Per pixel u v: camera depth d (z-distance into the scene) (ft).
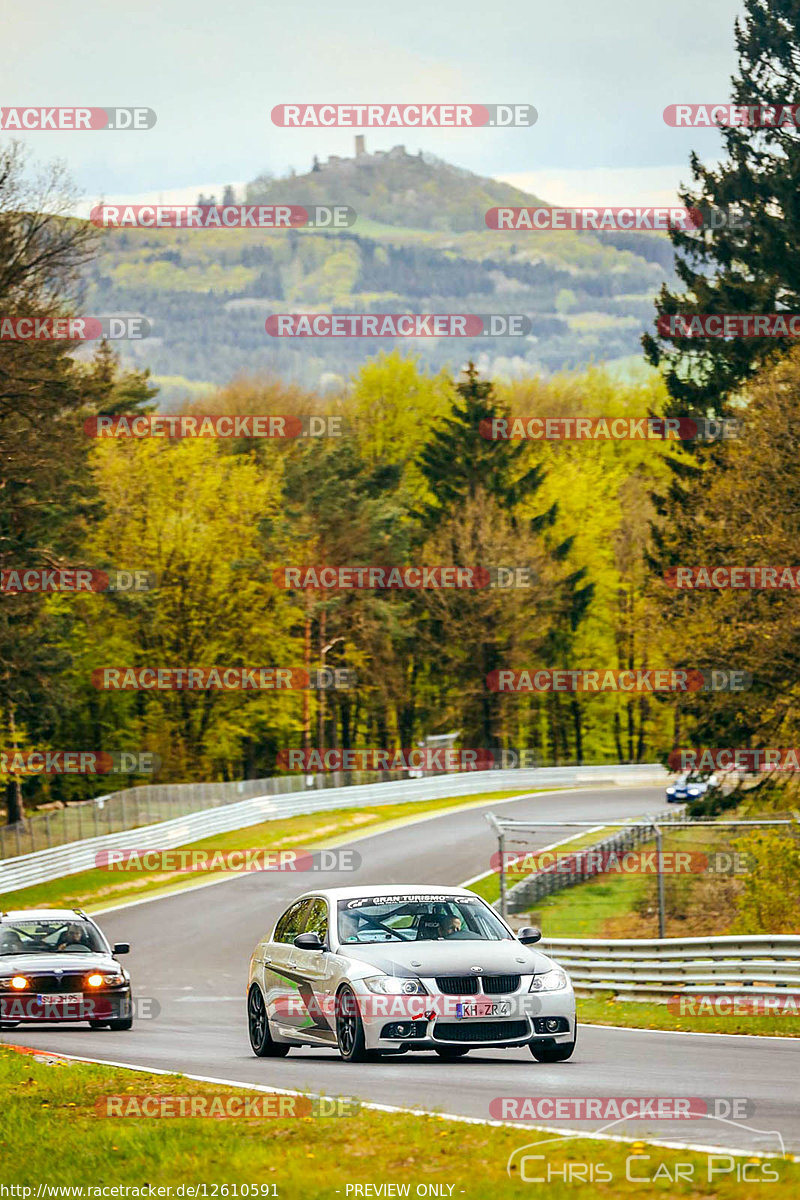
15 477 424.46
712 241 453.99
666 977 201.67
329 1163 76.18
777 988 176.14
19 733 557.74
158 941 333.21
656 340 463.01
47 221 394.93
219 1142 83.92
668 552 442.09
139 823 485.15
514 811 562.66
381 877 424.87
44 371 395.75
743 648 332.80
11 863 407.44
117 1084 110.01
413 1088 101.50
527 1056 125.18
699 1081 104.63
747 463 334.65
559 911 349.20
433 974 115.03
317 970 122.93
